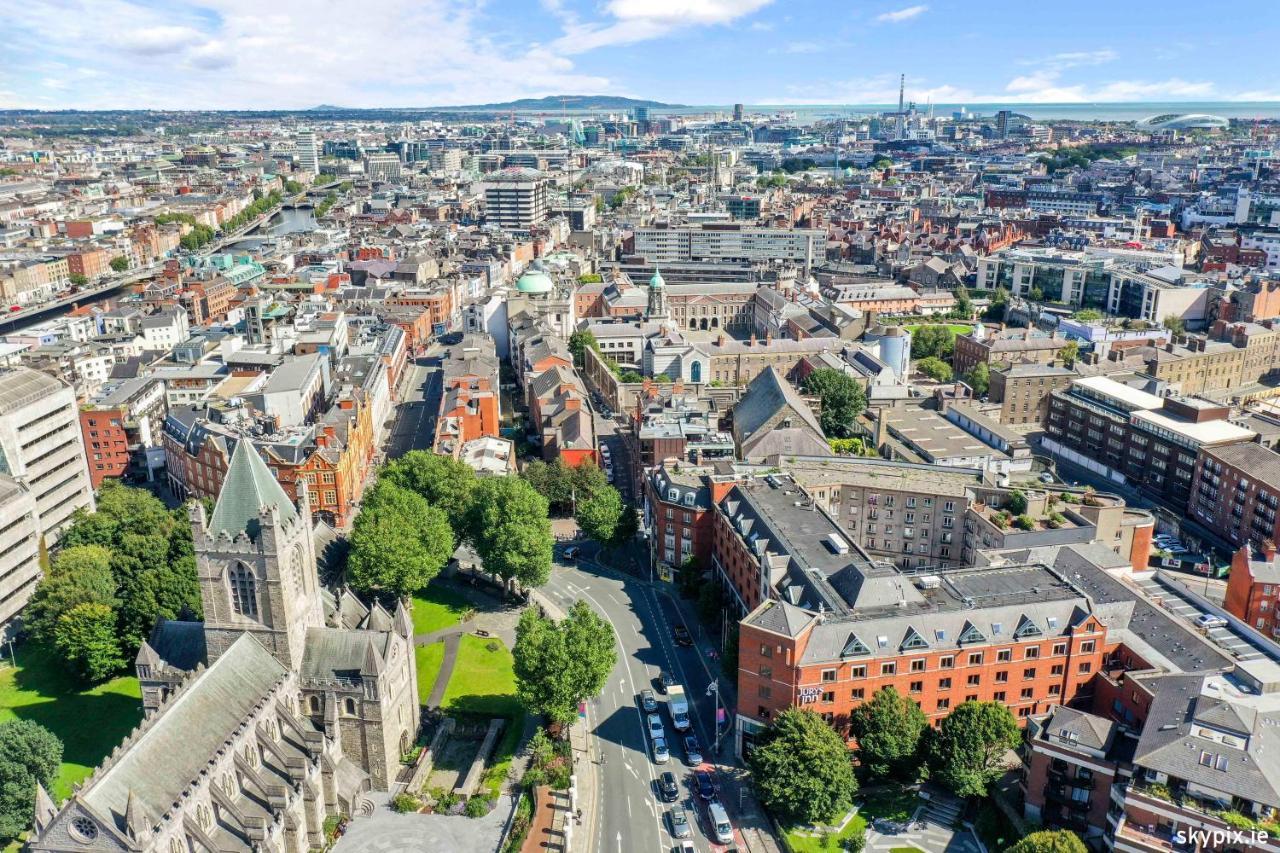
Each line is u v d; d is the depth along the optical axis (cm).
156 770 10531
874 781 13438
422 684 15888
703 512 18962
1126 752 11819
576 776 13725
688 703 15562
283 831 11575
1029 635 13600
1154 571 17175
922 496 19350
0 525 17925
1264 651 14000
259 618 12838
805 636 13150
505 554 18025
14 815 12381
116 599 16562
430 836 12462
